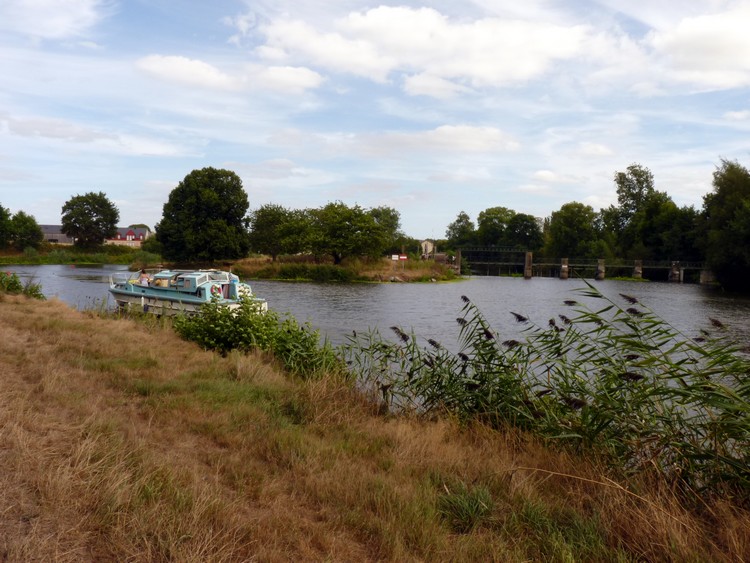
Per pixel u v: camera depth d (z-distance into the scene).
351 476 5.20
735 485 5.09
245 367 9.48
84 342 10.77
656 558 4.04
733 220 59.22
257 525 4.00
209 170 69.12
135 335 12.44
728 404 5.18
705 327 25.58
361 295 39.84
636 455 5.66
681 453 5.36
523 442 6.86
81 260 92.56
